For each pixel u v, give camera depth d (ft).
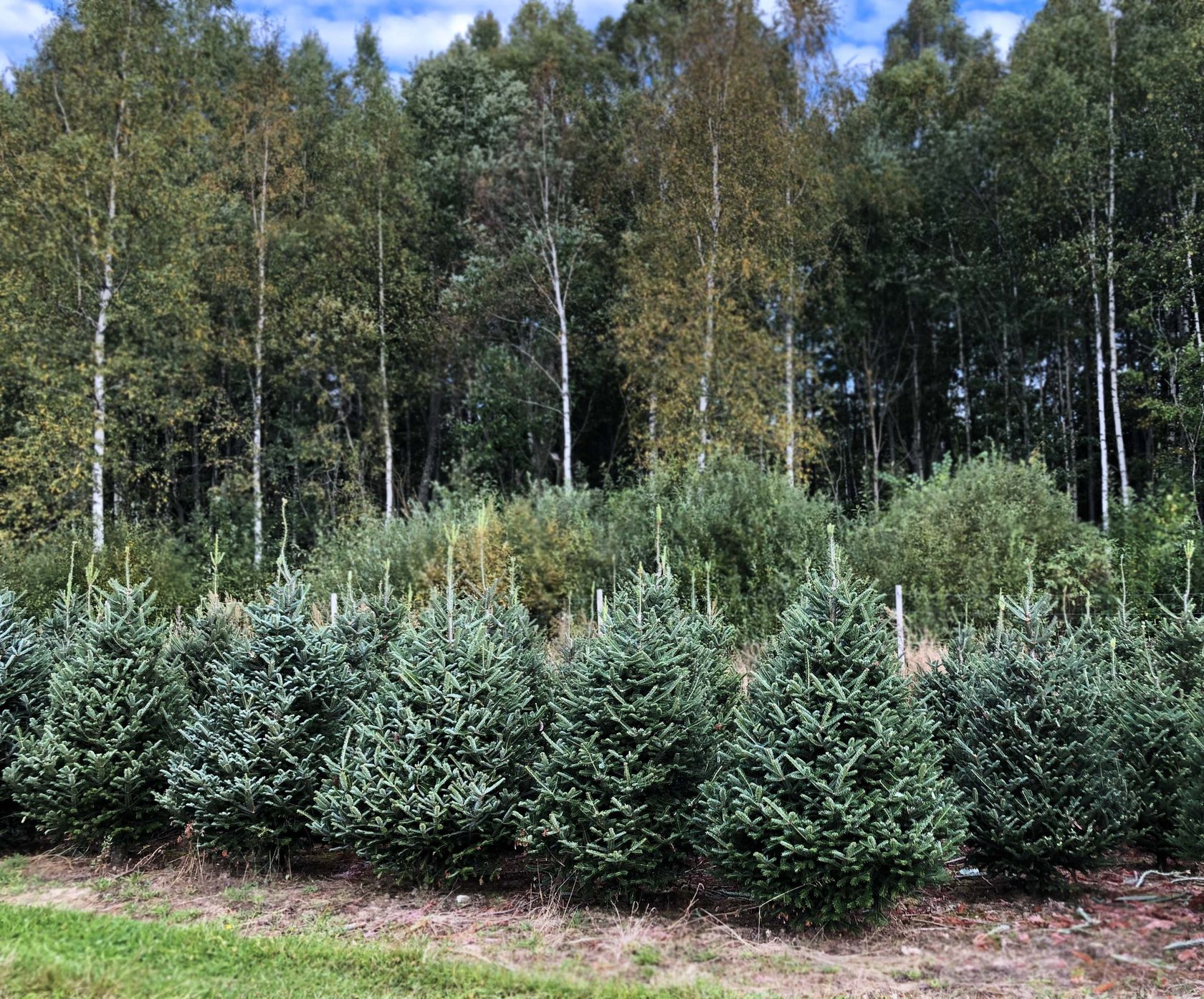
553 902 18.06
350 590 27.76
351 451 79.66
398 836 18.47
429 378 85.87
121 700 22.18
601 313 83.51
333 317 76.64
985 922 17.06
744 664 30.55
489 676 19.47
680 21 78.59
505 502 54.49
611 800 17.39
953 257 85.46
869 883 15.70
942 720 21.58
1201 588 40.24
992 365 99.25
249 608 21.83
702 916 17.49
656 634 18.89
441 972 14.58
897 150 91.40
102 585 48.62
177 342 67.97
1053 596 41.42
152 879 20.43
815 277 83.87
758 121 65.62
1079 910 17.37
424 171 89.66
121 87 62.69
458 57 101.86
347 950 15.48
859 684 16.57
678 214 66.59
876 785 16.17
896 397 100.22
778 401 63.82
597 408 100.12
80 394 60.64
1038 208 76.23
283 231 76.38
